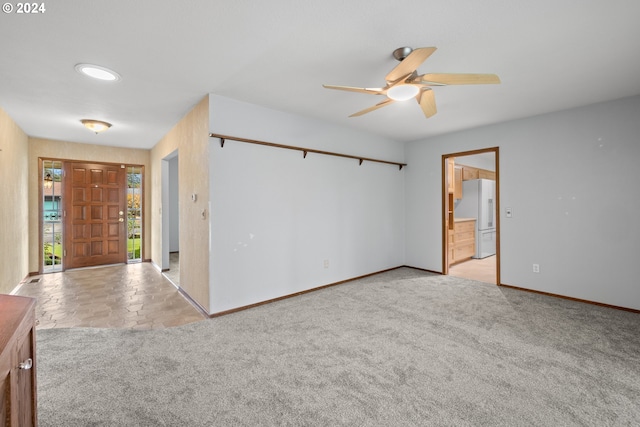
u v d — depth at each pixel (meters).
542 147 3.78
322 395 1.84
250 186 3.36
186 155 3.72
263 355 2.31
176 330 2.76
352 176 4.48
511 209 4.05
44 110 3.50
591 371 2.07
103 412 1.69
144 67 2.46
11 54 2.22
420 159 5.12
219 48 2.18
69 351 2.37
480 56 2.31
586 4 1.70
